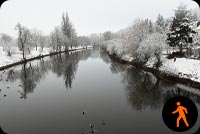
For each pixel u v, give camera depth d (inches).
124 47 2288.4
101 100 927.0
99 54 3358.8
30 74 1587.1
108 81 1304.1
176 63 1375.5
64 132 625.0
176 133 606.5
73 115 759.1
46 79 1401.3
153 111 786.8
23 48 2326.5
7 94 1048.8
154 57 1603.1
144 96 979.3
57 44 3486.7
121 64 2014.0
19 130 644.7
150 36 1646.2
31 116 757.9
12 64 1966.0
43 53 3134.8
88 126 664.4
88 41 7480.3
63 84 1250.0
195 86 1034.1
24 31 2343.8
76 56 3021.7
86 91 1080.2
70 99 950.4
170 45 1657.2
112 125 668.7
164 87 1120.8
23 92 1083.3
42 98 973.8
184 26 1552.7
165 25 3097.9
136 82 1256.8
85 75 1517.0
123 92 1050.7
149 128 641.6
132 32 2169.0
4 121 717.3
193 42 1662.2
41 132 629.3
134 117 732.7
